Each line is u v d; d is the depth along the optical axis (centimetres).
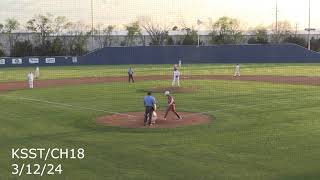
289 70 5800
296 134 1795
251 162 1398
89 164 1400
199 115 2284
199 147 1596
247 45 7769
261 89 3494
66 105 2722
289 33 10438
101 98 3055
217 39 10081
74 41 9281
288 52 7712
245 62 7769
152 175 1283
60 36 9206
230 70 5938
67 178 1269
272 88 3562
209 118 2195
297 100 2820
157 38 9919
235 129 1916
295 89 3472
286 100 2825
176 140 1716
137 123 2088
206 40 10100
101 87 3859
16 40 9000
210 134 1820
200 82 4181
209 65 7188
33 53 8944
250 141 1684
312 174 1277
